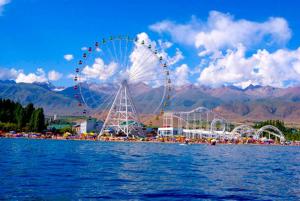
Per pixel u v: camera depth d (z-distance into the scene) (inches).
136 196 1531.7
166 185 1850.4
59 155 3715.6
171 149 6250.0
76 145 6530.5
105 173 2263.8
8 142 6811.0
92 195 1515.7
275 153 6245.1
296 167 3253.0
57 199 1416.1
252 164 3447.3
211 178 2188.7
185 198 1519.4
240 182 2052.2
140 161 3321.9
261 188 1846.7
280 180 2198.6
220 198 1541.6
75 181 1863.9
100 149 5393.7
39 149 4746.6
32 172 2159.2
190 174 2364.7
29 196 1449.3
